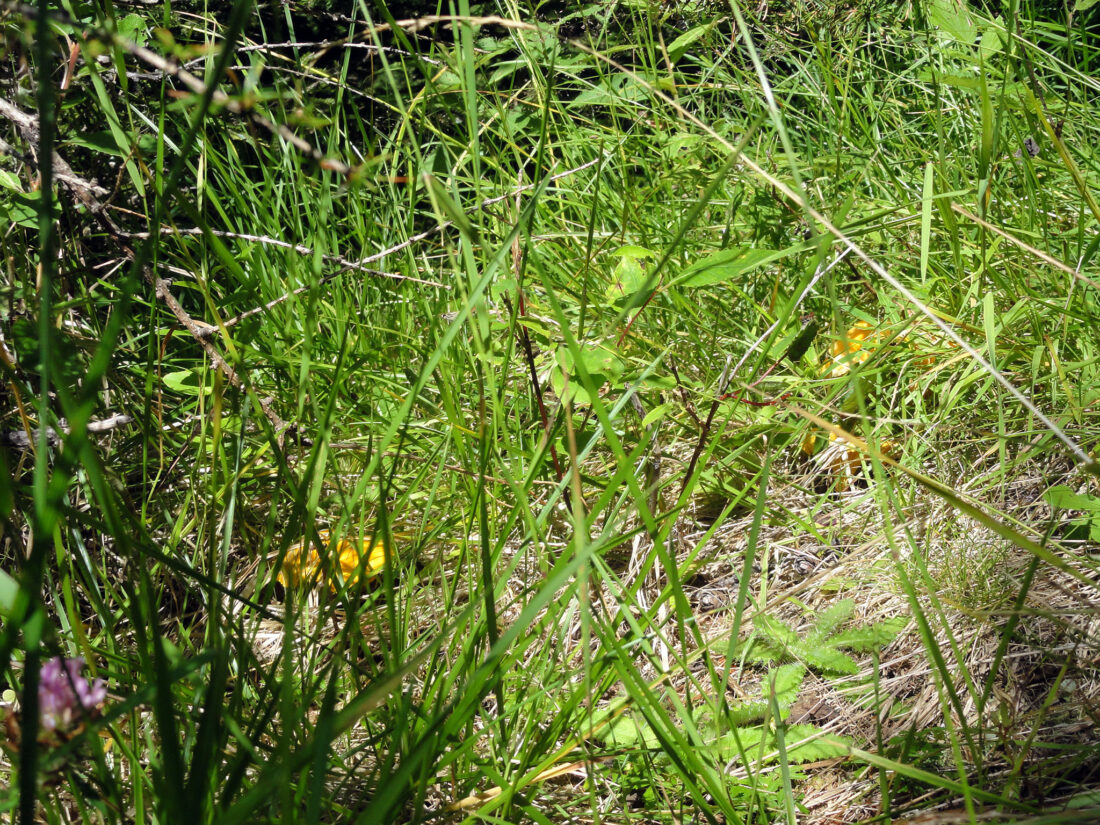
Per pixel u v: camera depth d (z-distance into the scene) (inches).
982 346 84.3
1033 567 43.5
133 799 44.8
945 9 101.0
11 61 59.2
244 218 110.4
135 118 88.7
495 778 46.3
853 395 81.2
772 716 55.7
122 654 55.1
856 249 49.4
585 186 123.0
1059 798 47.5
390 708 51.4
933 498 76.4
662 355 59.3
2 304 57.7
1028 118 97.0
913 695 61.4
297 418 53.0
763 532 81.4
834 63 137.9
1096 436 75.2
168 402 91.2
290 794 33.6
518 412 77.0
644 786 54.8
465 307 45.5
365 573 50.9
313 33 132.8
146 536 47.0
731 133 131.4
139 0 67.9
